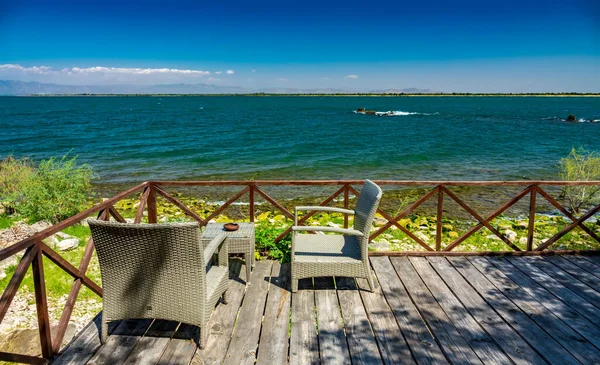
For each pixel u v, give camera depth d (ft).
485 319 10.85
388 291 12.56
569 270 14.30
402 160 68.49
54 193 27.63
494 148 82.74
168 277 9.20
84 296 16.96
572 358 9.10
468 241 25.12
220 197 41.88
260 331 10.32
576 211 35.45
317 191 44.19
